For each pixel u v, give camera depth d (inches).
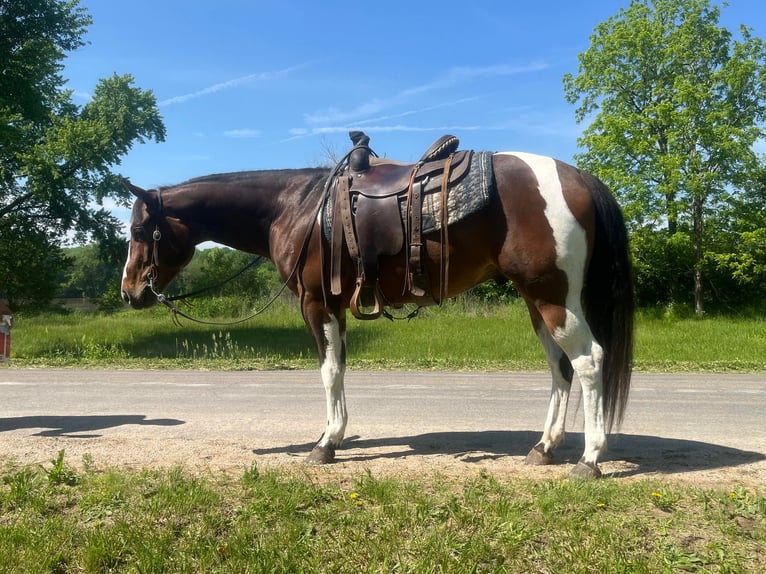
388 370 458.6
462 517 125.3
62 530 122.3
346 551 114.9
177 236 189.8
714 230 985.5
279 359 526.0
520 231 153.3
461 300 839.1
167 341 657.0
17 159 785.6
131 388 358.6
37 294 874.8
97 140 761.0
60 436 215.6
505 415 269.9
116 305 1093.1
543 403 303.6
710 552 114.5
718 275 1001.5
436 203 158.2
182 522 126.6
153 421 250.8
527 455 184.2
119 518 128.1
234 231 191.2
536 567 110.3
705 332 685.9
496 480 155.3
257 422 248.2
